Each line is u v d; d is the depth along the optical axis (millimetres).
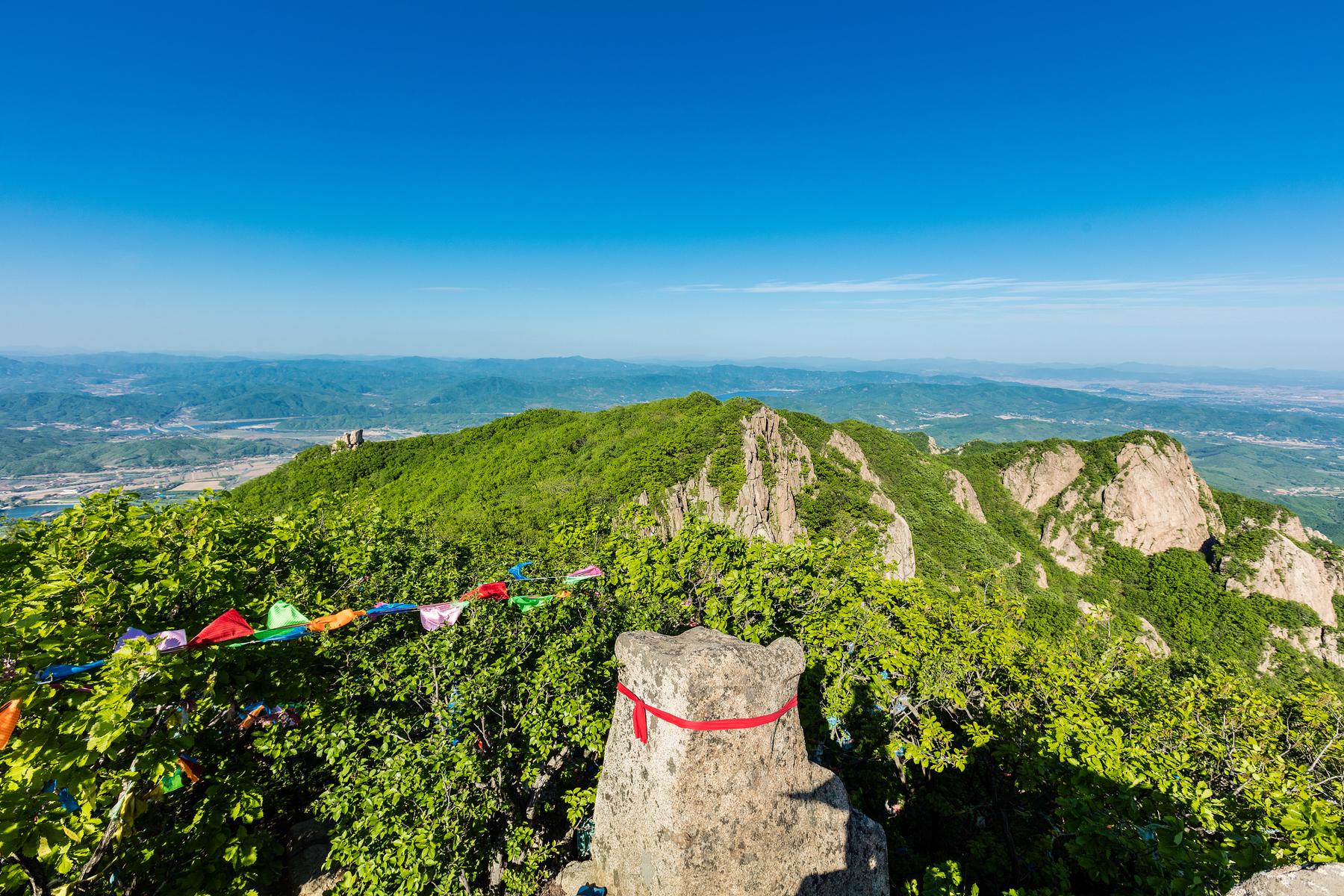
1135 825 7934
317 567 14219
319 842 11312
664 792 6238
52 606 7379
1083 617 65062
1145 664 17766
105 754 6629
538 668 11062
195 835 8055
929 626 15844
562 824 12078
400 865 8594
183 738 6965
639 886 6484
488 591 9133
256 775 11555
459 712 9875
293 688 9188
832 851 6762
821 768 7172
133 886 7766
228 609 9320
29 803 5766
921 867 12055
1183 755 10766
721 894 6062
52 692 6340
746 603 13023
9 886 6453
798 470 70562
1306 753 14234
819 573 15938
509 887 9844
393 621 11992
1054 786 12664
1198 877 6633
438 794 9109
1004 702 14672
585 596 12578
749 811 6250
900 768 14375
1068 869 11250
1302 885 4902
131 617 8336
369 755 10578
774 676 6539
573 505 52750
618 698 7344
